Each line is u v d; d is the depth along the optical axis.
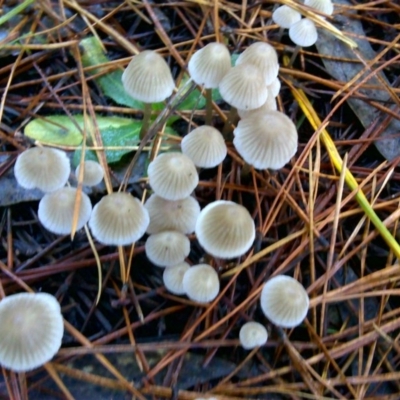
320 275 0.19
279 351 0.17
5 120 0.21
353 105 0.23
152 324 0.17
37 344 0.13
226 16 0.25
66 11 0.24
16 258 0.18
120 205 0.15
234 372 0.16
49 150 0.16
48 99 0.21
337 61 0.24
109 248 0.19
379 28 0.26
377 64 0.24
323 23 0.24
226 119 0.21
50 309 0.14
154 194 0.17
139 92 0.17
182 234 0.17
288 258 0.19
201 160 0.17
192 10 0.25
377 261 0.20
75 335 0.16
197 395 0.16
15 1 0.23
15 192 0.19
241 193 0.20
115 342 0.17
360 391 0.17
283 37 0.25
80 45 0.23
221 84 0.18
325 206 0.20
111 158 0.20
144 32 0.24
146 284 0.18
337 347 0.17
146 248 0.17
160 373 0.16
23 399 0.15
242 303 0.17
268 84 0.19
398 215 0.20
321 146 0.22
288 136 0.17
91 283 0.18
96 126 0.20
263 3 0.25
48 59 0.23
